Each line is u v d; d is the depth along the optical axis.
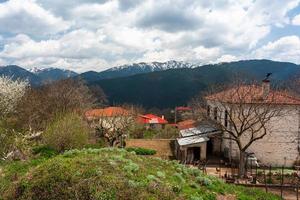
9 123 43.16
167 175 17.72
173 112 112.69
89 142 36.97
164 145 48.59
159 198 14.38
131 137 61.44
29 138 36.03
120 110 57.94
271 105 36.91
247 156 36.25
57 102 51.56
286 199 23.86
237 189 20.34
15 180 17.97
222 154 40.84
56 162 16.95
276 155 38.12
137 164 18.05
